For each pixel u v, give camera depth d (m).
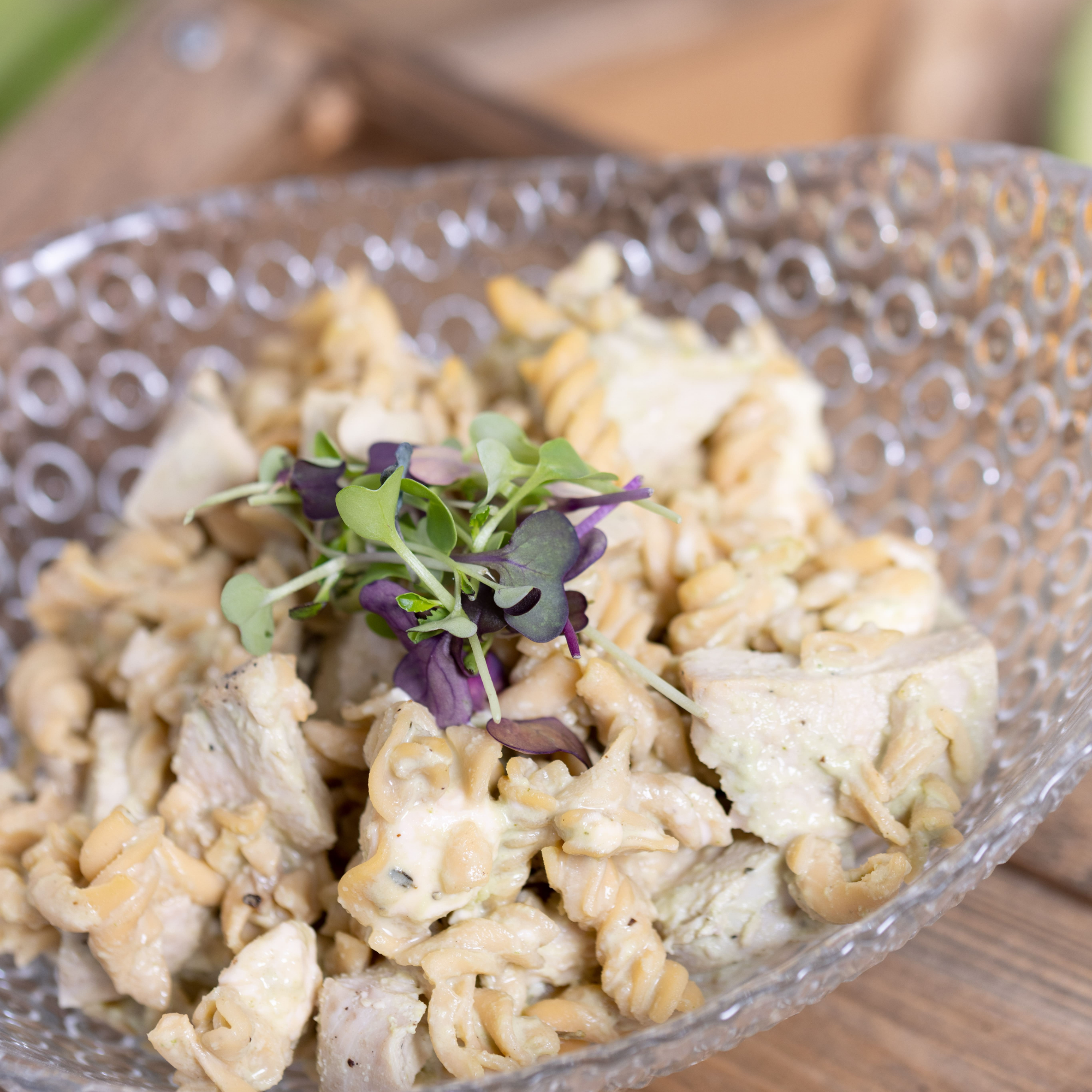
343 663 0.44
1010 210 0.47
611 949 0.41
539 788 0.41
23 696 0.46
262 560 0.45
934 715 0.42
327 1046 0.41
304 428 0.46
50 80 0.75
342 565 0.42
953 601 0.46
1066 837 0.45
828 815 0.42
